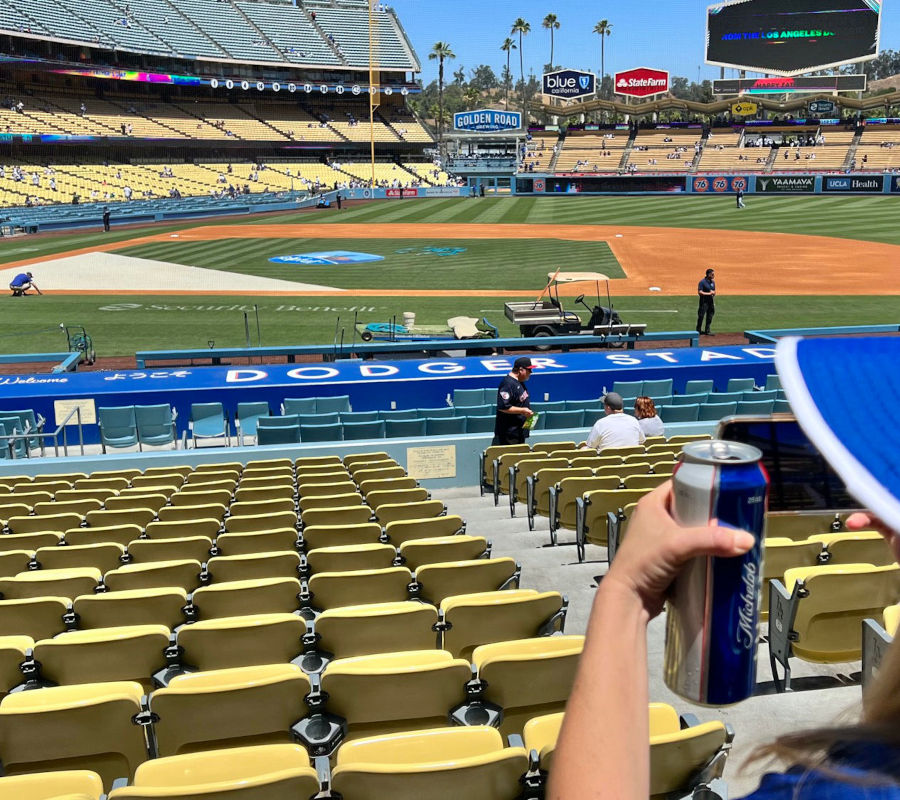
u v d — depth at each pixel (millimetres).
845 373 799
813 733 848
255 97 96562
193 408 16516
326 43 100312
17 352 24219
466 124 106750
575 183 84312
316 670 5582
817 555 6289
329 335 25719
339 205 70875
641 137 93812
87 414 16641
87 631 5363
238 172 85438
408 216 64688
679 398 16141
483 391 17297
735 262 39719
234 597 6215
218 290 34000
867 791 752
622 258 41375
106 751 4336
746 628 1039
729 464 1018
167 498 10164
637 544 1086
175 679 4500
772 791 819
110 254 44406
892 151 82750
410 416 15852
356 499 9430
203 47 90938
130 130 81375
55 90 82812
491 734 3717
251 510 9266
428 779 3301
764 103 87312
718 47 78938
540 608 5605
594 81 94438
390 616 5473
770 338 22250
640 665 1059
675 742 3293
